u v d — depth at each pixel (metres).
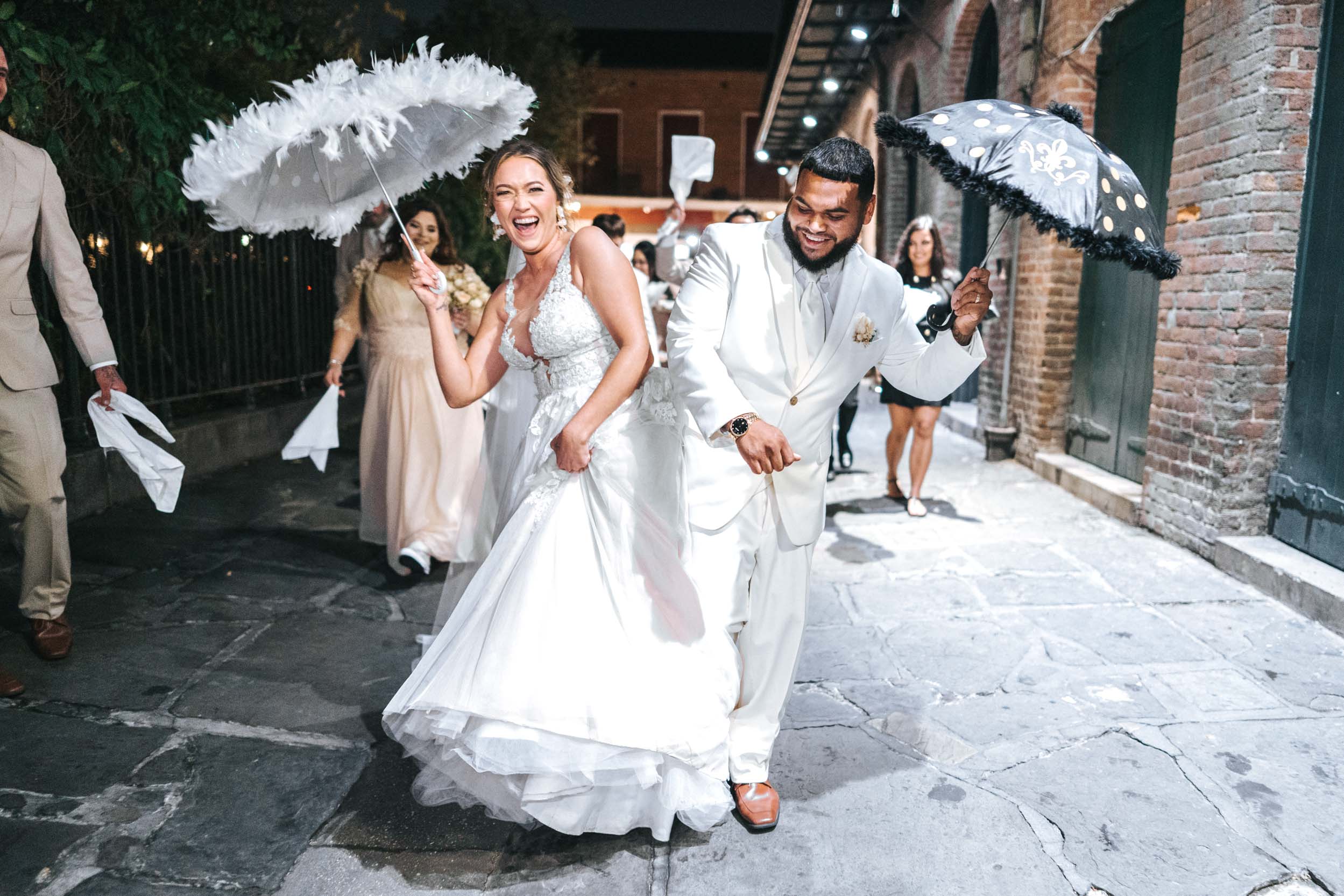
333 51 8.27
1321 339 4.17
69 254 3.08
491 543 2.88
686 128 28.11
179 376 6.64
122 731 2.85
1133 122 6.00
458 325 4.28
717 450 2.28
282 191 2.35
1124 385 6.04
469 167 2.66
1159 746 2.84
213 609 3.90
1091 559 4.72
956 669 3.43
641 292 2.28
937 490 6.40
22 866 2.19
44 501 3.11
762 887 2.19
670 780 2.25
